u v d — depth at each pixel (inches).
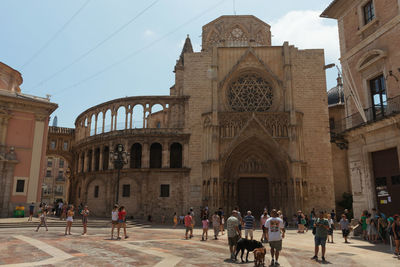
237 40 1838.1
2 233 776.9
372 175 776.9
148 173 1462.8
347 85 885.8
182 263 439.2
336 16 943.0
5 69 1437.0
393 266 445.1
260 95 1540.4
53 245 581.9
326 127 1476.4
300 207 1327.5
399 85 697.0
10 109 1264.8
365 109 786.2
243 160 1477.6
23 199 1240.2
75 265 406.0
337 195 1533.0
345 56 893.2
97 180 1595.7
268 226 464.4
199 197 1417.3
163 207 1422.2
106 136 1581.0
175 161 1521.9
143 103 1568.7
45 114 1346.0
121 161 1053.8
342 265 453.7
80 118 1907.0
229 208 1405.0
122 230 987.3
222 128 1454.2
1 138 1223.5
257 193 1465.3
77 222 1121.4
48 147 1975.9
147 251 543.2
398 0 713.6
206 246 641.0
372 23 783.7
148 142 1497.3
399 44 705.0
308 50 1557.6
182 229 1104.8
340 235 934.4
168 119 1544.0
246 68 1547.7
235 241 499.8
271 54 1563.7
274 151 1416.1
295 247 661.3
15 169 1242.0
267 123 1448.1
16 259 442.0
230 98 1541.6
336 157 1574.8
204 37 1923.0
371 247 653.3
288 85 1488.7
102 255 486.3
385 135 728.3
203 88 1542.8
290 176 1376.7
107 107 1656.0
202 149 1470.2
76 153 1866.4
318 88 1517.0
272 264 448.5
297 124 1437.0
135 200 1444.4
